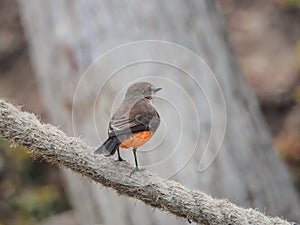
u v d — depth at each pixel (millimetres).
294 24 17125
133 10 12508
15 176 15344
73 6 12773
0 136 6371
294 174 15117
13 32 17766
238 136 12031
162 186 6684
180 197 6699
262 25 17172
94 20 12547
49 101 13000
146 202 6711
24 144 6375
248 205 11492
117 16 12484
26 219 14867
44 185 15438
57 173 15539
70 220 14742
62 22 12844
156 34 12328
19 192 15203
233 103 12328
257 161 12016
